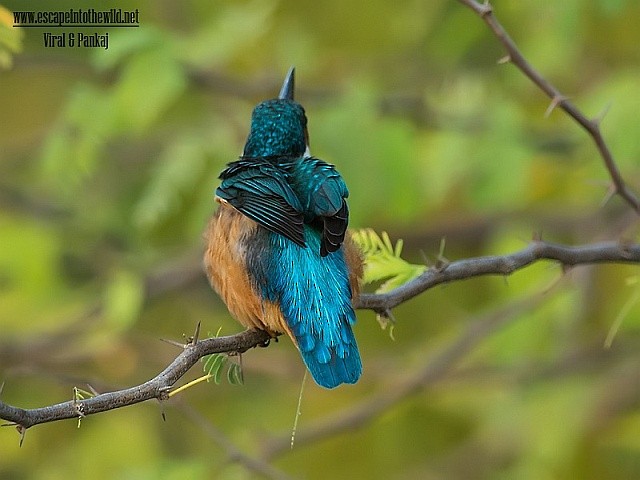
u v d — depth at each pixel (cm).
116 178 1481
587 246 752
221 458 1043
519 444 1340
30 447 1363
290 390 1443
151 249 1458
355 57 1406
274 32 1336
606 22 1273
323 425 1151
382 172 1103
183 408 973
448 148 1151
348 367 645
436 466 1384
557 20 1139
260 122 808
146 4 1388
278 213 651
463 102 1212
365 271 737
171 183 1166
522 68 783
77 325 1321
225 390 1427
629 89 1114
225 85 1191
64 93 1539
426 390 1306
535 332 1229
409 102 1189
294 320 658
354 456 1434
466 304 1485
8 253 1352
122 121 1120
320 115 1130
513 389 1287
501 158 1138
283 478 970
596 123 789
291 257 668
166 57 1116
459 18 1291
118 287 1232
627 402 1268
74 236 1455
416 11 1331
